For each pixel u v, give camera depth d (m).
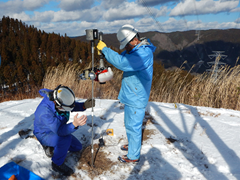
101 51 2.17
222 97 5.45
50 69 7.35
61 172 2.13
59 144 2.07
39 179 2.00
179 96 6.00
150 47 2.08
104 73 2.22
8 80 19.02
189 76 6.26
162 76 6.62
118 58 1.96
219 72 5.72
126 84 2.24
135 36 2.07
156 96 6.18
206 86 5.71
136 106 2.22
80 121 1.89
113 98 6.50
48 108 2.01
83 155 2.59
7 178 2.01
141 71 2.07
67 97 1.90
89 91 6.79
